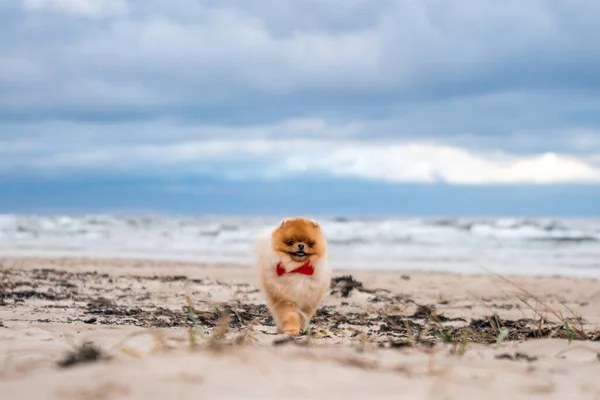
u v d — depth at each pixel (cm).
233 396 143
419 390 157
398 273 538
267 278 273
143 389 146
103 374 160
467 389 163
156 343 199
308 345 212
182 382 152
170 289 386
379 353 200
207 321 282
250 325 257
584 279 497
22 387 154
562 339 230
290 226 274
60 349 201
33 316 280
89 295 351
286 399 143
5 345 204
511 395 161
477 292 416
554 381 178
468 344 227
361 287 399
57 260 575
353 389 154
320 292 276
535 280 490
